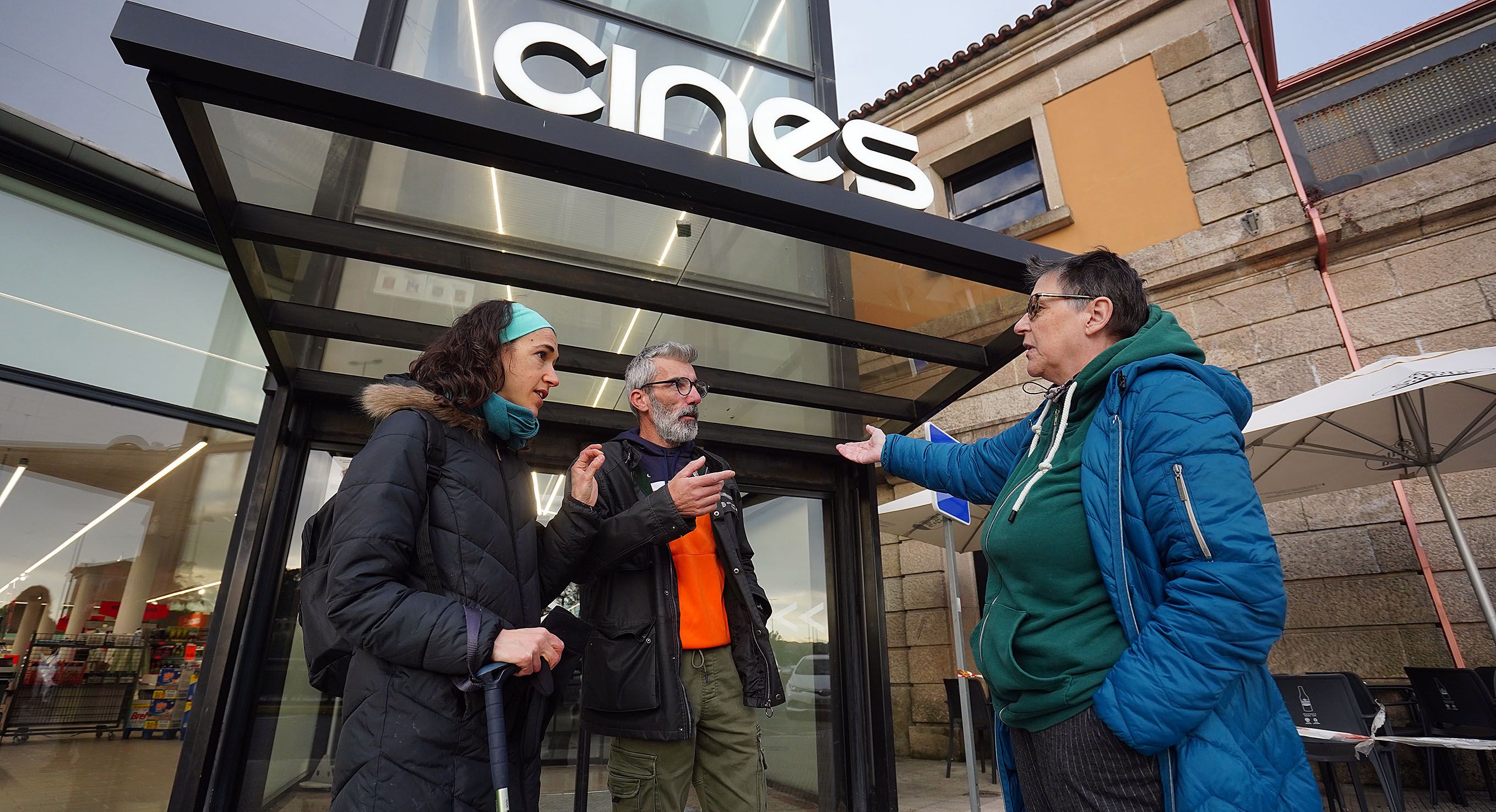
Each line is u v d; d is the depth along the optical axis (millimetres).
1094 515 1312
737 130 3055
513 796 1311
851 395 3822
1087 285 1601
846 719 3850
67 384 3822
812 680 3967
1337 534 5820
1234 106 7141
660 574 2117
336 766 1202
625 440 2400
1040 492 1420
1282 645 5855
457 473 1404
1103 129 7938
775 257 2967
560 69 3699
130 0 1673
